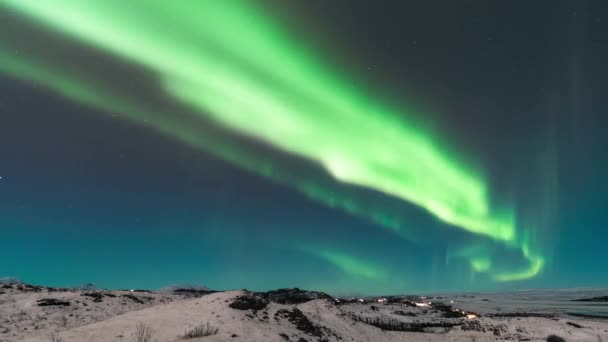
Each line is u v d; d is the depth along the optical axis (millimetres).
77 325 22688
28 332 19203
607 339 33062
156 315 22578
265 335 19250
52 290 34562
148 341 16328
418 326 40781
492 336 35625
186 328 18797
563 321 43625
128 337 16844
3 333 18656
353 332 29219
